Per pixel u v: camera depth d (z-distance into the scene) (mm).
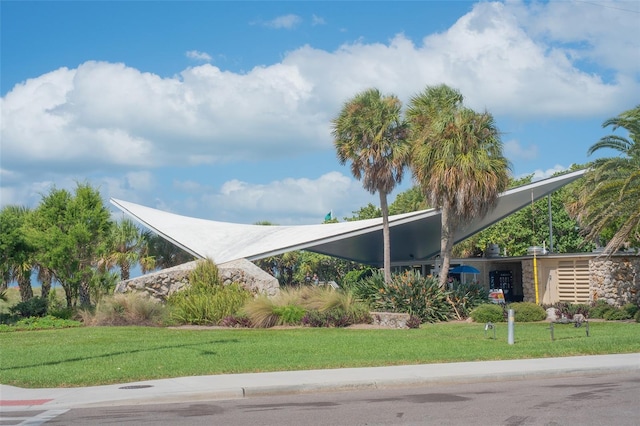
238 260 32062
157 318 27312
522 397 11594
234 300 27469
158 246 44844
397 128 32625
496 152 30781
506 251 53625
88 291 32469
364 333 22672
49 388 13102
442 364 15211
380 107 32312
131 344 19719
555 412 10211
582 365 14664
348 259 46156
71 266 30844
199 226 42688
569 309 29453
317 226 40688
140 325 26984
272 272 63406
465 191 29531
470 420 9750
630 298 31375
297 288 29922
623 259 31734
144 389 12414
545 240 52781
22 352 18312
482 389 12641
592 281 32875
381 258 46375
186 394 11977
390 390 12750
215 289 29266
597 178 28406
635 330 22719
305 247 35906
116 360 16250
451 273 44562
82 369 14953
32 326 26469
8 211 34438
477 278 42875
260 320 25766
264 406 11273
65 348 19016
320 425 9609
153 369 14688
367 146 32438
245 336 21906
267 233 41062
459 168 29625
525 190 33969
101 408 11359
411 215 35031
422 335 21688
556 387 12664
